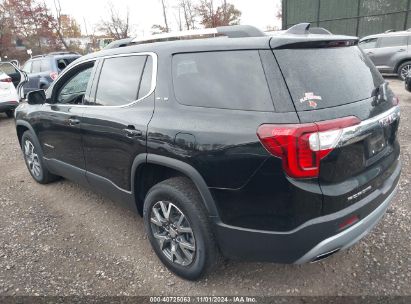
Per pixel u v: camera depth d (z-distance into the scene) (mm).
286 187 2057
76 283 2777
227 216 2311
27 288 2736
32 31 30297
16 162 5863
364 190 2283
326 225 2096
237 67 2301
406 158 4828
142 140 2686
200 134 2318
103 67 3307
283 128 2006
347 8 19922
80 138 3453
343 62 2404
